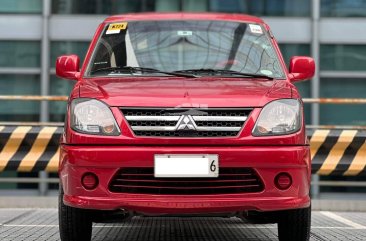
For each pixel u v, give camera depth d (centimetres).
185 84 1084
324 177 2652
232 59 1212
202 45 1239
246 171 987
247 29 1290
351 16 2664
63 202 1041
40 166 1831
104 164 972
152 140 980
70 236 1083
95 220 1077
